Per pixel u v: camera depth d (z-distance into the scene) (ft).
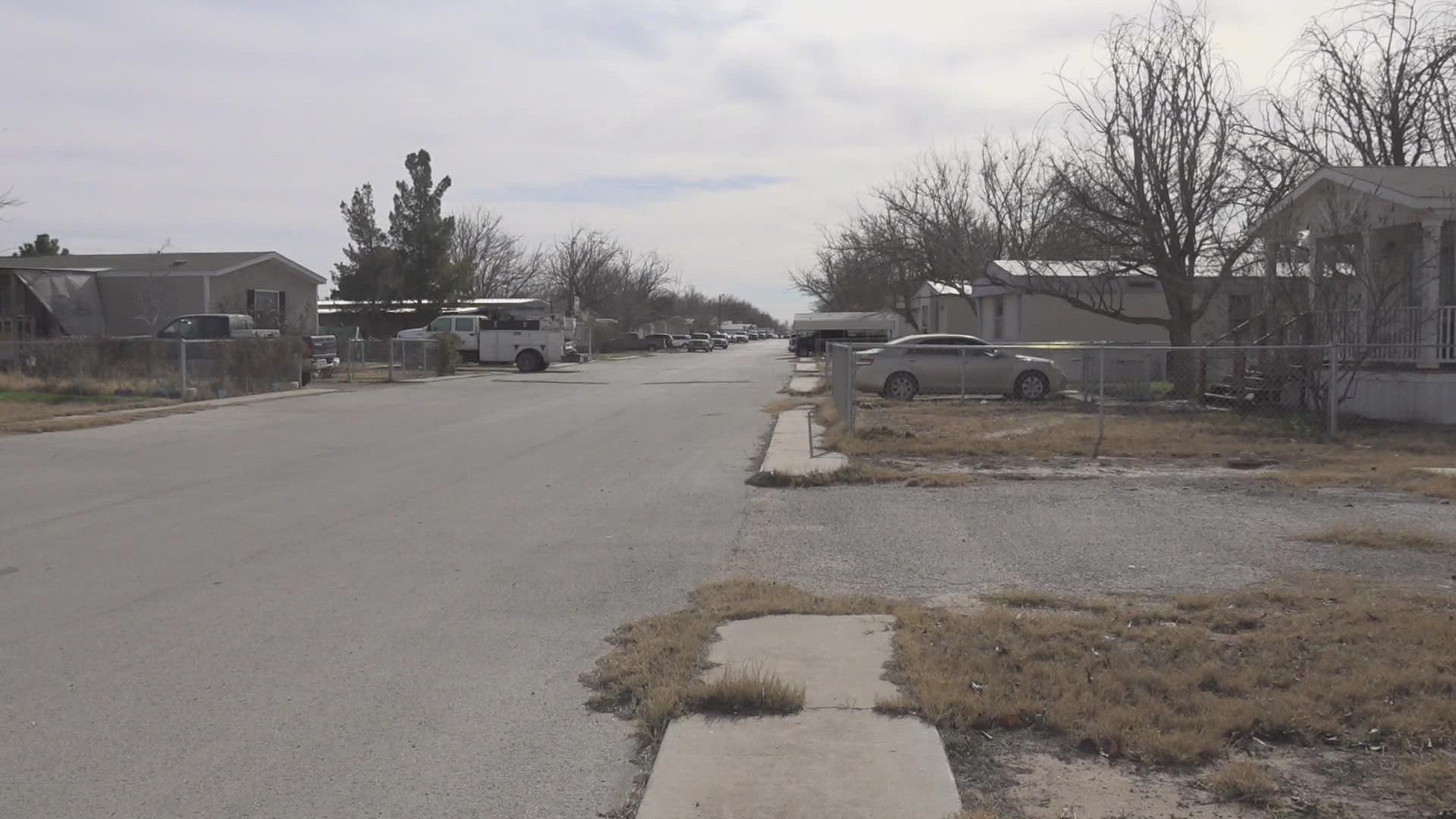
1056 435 58.54
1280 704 18.35
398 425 73.10
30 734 18.90
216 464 53.98
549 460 54.80
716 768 16.60
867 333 231.91
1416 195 62.44
